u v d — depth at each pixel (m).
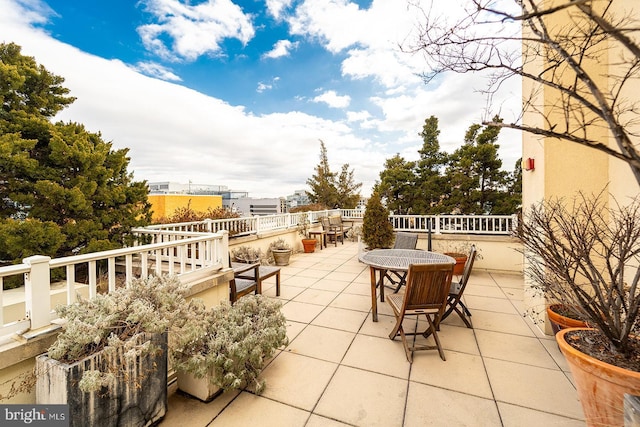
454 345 2.87
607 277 2.84
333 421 1.85
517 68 1.46
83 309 1.69
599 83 2.96
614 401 1.48
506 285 5.01
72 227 3.69
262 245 7.19
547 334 3.07
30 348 1.57
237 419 1.88
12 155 3.41
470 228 6.67
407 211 11.59
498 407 1.95
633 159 1.01
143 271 2.39
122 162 4.73
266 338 2.29
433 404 1.99
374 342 2.94
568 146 3.07
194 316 2.00
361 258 3.83
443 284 2.70
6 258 3.39
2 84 4.06
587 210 2.34
